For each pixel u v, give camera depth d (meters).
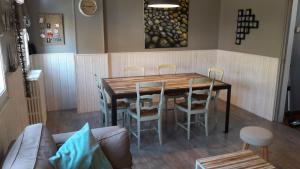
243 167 2.12
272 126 4.11
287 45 4.01
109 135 2.07
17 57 3.20
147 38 5.08
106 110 3.67
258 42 4.53
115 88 3.46
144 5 4.92
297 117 4.54
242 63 4.93
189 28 5.36
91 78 4.78
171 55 5.34
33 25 4.46
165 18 5.11
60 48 4.70
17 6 3.32
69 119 4.45
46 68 4.70
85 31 4.57
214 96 4.28
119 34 4.89
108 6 4.70
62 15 4.57
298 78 4.73
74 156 1.71
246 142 2.72
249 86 4.79
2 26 2.50
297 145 3.47
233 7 5.09
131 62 5.08
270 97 4.32
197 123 4.19
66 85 4.90
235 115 4.62
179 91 3.46
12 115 2.54
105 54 4.77
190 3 5.23
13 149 1.65
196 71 5.62
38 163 1.48
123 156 2.07
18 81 3.04
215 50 5.67
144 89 3.38
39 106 3.74
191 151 3.31
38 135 1.82
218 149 3.36
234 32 5.11
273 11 4.18
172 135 3.78
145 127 4.07
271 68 4.27
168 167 2.93
